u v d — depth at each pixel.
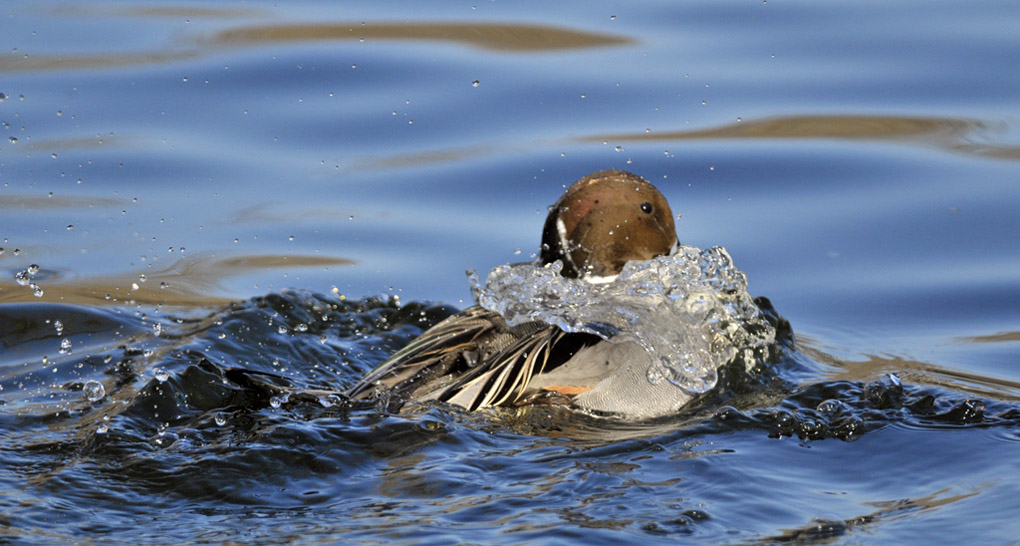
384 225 13.86
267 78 17.06
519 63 17.64
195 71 17.19
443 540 7.04
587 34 18.42
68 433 8.99
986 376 10.38
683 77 17.02
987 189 14.15
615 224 11.12
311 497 7.79
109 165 14.94
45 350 11.20
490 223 13.90
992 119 15.62
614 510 7.48
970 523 7.36
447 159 15.22
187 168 14.97
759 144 15.38
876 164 14.88
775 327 11.47
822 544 7.10
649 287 10.87
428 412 9.16
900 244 13.21
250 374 9.84
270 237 13.66
